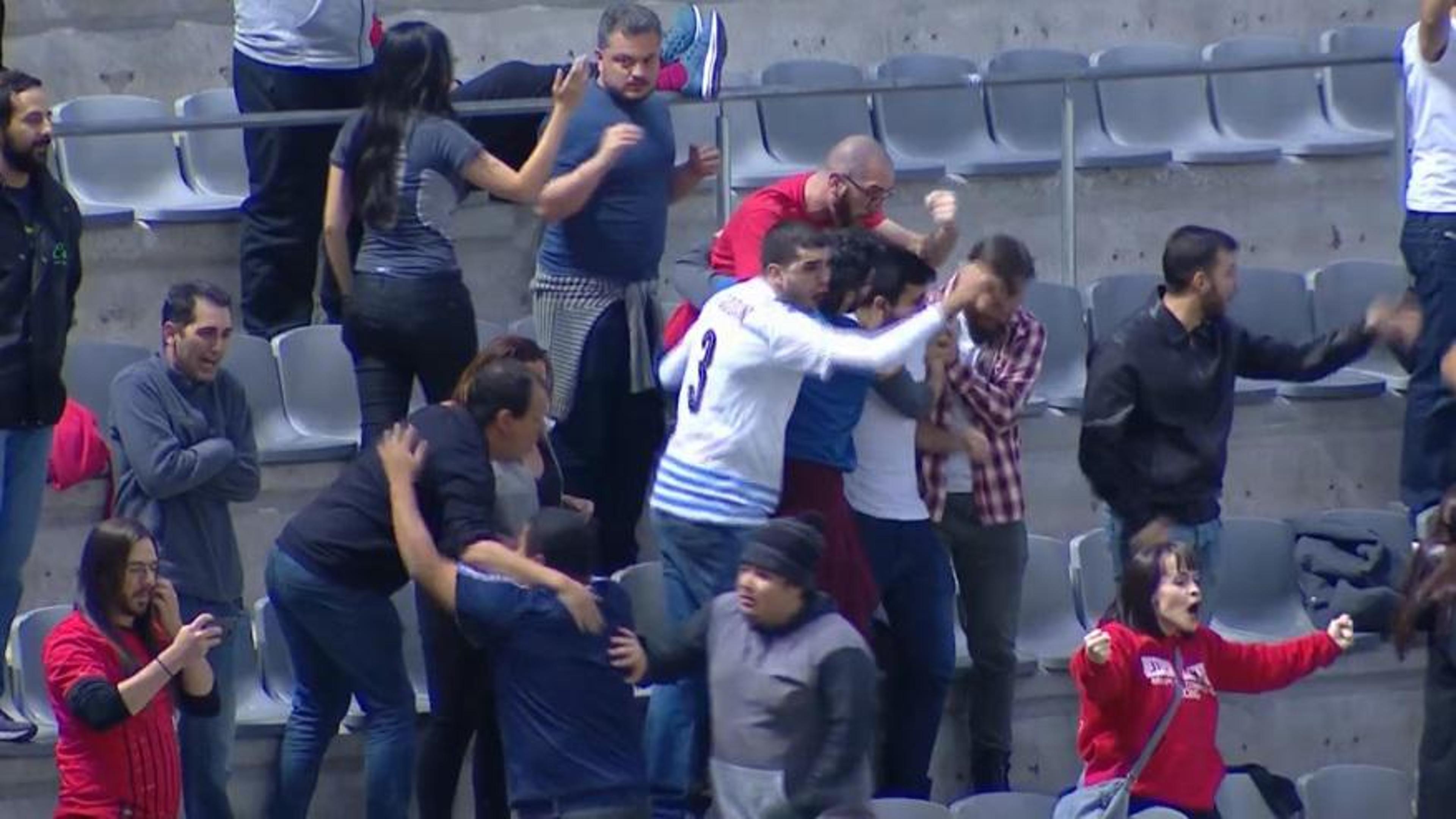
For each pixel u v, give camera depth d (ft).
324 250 123.03
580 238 116.57
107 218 124.88
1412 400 129.18
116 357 121.39
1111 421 116.98
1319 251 142.51
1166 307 117.80
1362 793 123.13
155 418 108.58
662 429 119.14
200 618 102.37
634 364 117.70
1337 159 142.10
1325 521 129.80
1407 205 128.98
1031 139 141.79
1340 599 126.82
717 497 105.70
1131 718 109.09
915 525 113.19
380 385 114.21
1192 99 146.72
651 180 117.39
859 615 108.99
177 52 138.72
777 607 95.71
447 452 102.99
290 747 108.27
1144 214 139.54
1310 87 148.36
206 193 131.75
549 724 99.91
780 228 105.40
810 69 143.64
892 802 111.45
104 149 130.72
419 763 108.78
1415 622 115.85
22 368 108.88
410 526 101.76
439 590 100.73
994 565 116.37
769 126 137.18
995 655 117.29
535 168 111.45
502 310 127.03
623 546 119.44
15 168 108.06
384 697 106.63
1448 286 127.54
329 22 125.70
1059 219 137.69
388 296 112.27
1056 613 124.77
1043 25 151.84
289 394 123.13
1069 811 109.29
